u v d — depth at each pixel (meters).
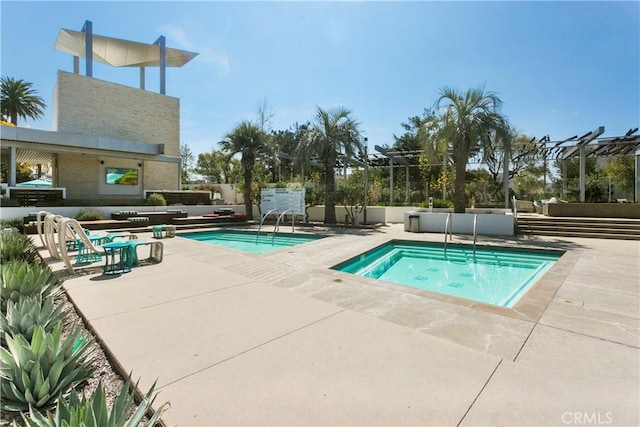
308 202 17.31
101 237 7.45
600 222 11.33
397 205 19.36
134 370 2.47
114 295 4.39
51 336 2.29
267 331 3.20
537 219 12.12
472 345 2.94
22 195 13.81
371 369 2.48
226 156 17.77
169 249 8.52
